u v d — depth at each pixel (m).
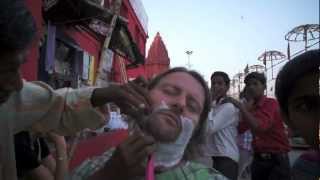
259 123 4.79
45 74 5.74
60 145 2.32
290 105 1.32
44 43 5.64
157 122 1.49
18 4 1.12
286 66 1.33
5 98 1.23
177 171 1.64
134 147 1.38
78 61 7.50
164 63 13.41
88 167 1.79
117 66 10.48
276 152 4.91
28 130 1.76
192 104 1.74
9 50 1.10
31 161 2.09
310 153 1.44
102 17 6.07
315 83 1.25
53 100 1.65
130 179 1.41
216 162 4.58
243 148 5.36
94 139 5.44
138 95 1.54
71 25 6.59
